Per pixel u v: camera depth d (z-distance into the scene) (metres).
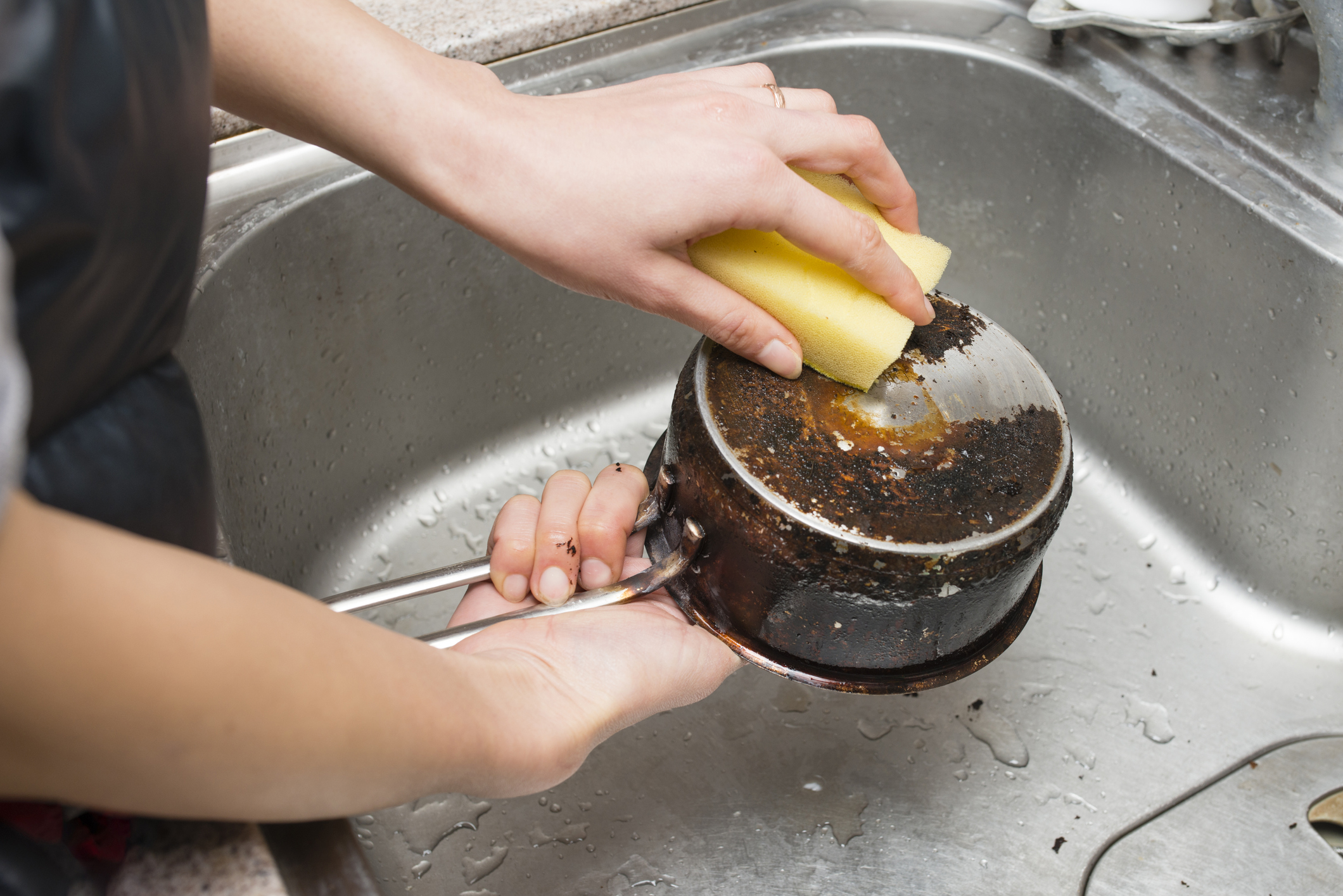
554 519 0.59
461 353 0.88
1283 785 0.72
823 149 0.54
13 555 0.21
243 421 0.72
